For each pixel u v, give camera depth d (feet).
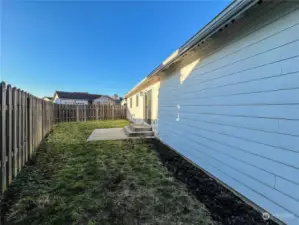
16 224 6.38
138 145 19.34
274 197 6.73
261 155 7.36
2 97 8.02
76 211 7.14
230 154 9.36
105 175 10.86
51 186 9.34
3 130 8.12
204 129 12.05
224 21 8.13
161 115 22.22
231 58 9.32
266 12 7.16
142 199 8.18
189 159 14.29
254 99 7.77
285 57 6.39
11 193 8.55
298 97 5.94
